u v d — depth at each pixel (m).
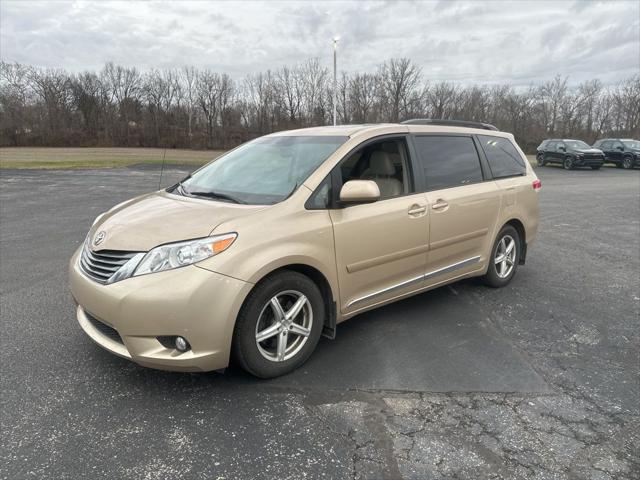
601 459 2.45
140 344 2.78
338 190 3.43
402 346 3.72
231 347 2.98
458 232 4.34
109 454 2.43
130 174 19.91
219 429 2.65
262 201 3.27
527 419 2.79
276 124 58.50
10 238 7.41
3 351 3.51
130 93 62.00
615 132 57.00
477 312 4.46
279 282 3.05
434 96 57.19
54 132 57.62
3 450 2.43
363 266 3.56
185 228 2.93
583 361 3.54
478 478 2.30
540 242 7.76
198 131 56.62
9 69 60.22
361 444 2.54
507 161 5.17
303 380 3.19
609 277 5.71
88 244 3.29
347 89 57.97
